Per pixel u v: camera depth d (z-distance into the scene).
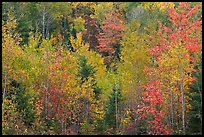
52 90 30.14
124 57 35.28
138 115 28.95
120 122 30.80
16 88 28.05
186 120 26.14
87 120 31.22
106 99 34.50
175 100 26.27
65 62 30.36
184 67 24.92
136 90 32.84
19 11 51.06
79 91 30.53
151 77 29.97
